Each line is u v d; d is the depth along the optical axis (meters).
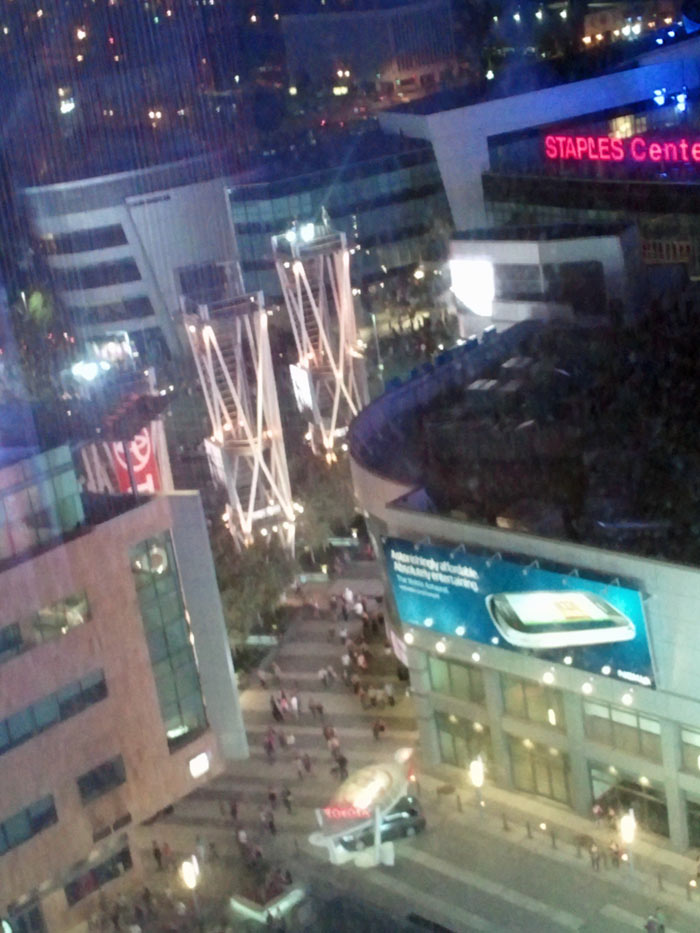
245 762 65.19
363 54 190.00
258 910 53.16
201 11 178.25
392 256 126.81
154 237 128.12
